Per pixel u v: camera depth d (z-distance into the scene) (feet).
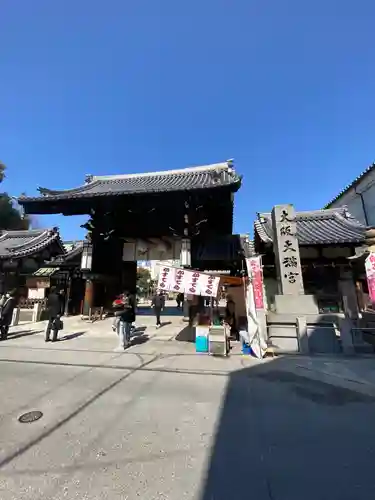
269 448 12.46
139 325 53.88
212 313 34.76
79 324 54.70
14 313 52.01
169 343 36.60
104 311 63.87
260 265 31.30
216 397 18.43
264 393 19.19
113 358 28.68
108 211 63.52
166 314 76.69
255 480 10.30
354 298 48.75
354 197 88.48
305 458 11.69
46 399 18.01
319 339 30.96
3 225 127.24
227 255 66.03
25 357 29.04
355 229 59.72
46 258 80.59
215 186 53.78
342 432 13.92
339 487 9.92
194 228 60.59
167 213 65.41
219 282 32.37
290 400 17.99
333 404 17.40
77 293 72.18
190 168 74.64
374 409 16.69
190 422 14.92
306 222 68.49
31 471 10.78
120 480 10.27
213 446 12.60
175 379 22.04
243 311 43.45
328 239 57.00
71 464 11.22
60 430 14.02
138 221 66.39
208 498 9.37
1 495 9.50
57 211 67.46
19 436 13.43
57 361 27.45
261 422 14.97
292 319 32.27
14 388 19.99
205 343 31.63
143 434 13.64
